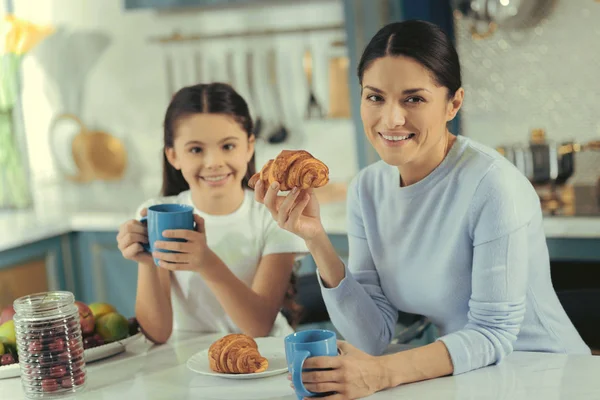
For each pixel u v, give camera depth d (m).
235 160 1.82
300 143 3.63
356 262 1.62
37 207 3.89
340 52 3.52
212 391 1.34
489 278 1.38
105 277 3.42
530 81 3.10
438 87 1.34
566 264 2.73
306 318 2.10
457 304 1.49
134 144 3.88
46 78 4.01
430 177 1.47
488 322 1.39
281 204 1.35
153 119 3.85
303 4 3.56
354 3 3.02
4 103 3.82
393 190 1.53
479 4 3.07
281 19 3.61
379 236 1.57
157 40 3.80
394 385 1.29
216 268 1.62
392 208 1.54
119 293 3.40
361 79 1.38
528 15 3.04
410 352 1.33
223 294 1.65
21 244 3.20
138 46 3.84
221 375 1.39
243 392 1.33
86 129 3.94
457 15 3.16
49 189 4.00
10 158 3.85
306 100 3.60
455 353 1.34
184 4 3.40
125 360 1.58
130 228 1.62
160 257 1.55
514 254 1.38
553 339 1.51
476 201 1.40
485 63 3.16
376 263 1.59
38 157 4.02
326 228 2.96
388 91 1.33
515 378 1.30
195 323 1.85
